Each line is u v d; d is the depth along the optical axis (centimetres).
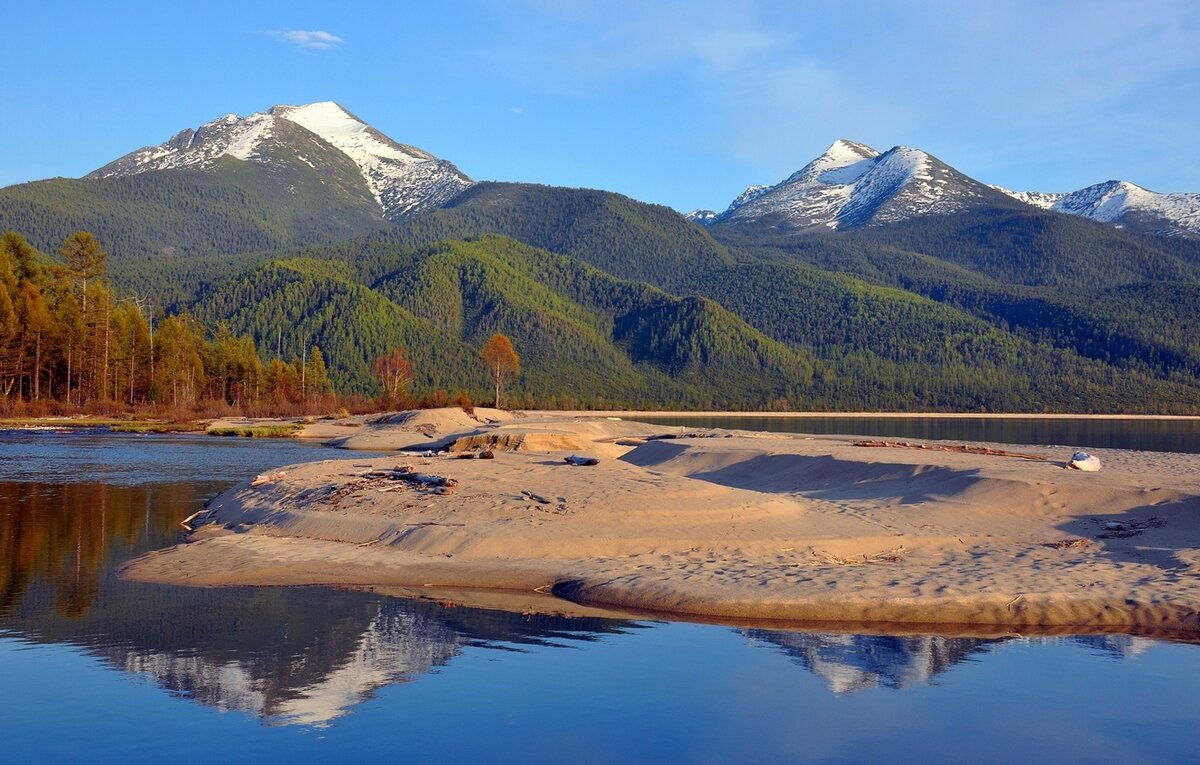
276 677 1309
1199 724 1174
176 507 3017
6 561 2094
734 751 1067
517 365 14875
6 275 9738
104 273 11631
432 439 6875
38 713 1168
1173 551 2139
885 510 2706
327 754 1052
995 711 1209
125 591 1809
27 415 8631
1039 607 1686
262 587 1855
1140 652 1469
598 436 6272
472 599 1772
